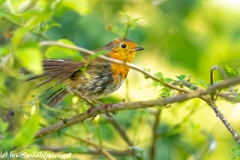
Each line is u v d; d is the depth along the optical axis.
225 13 15.66
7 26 13.14
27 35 11.64
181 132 13.03
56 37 12.92
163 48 14.89
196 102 10.88
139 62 14.62
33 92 12.95
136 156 10.98
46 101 12.66
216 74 14.63
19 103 11.23
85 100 9.91
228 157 14.38
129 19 11.01
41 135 9.07
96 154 11.84
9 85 12.84
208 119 15.18
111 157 11.01
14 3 7.78
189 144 13.30
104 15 13.50
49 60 9.23
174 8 14.66
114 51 10.60
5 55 7.49
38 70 6.36
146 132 13.80
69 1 7.36
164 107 8.79
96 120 10.84
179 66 15.30
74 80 9.97
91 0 13.05
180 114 14.25
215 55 15.68
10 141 7.72
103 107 8.88
